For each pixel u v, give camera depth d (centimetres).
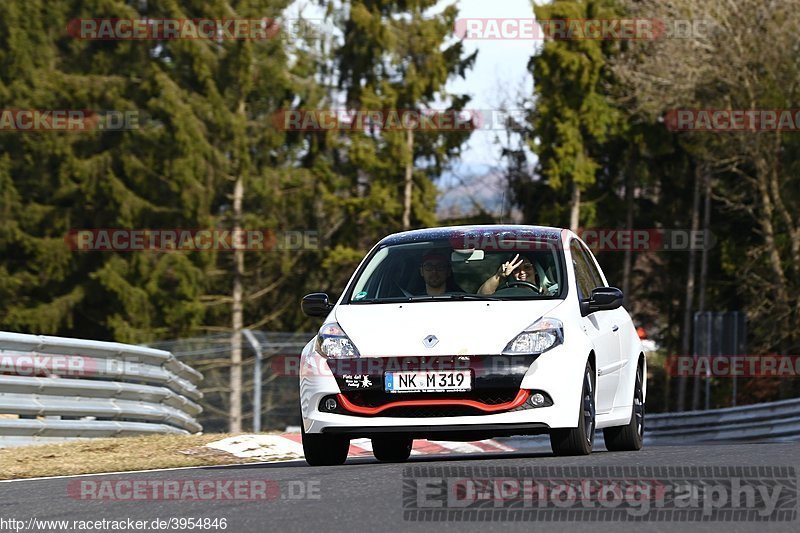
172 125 13750
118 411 4694
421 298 3138
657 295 17988
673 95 12456
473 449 4538
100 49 14625
